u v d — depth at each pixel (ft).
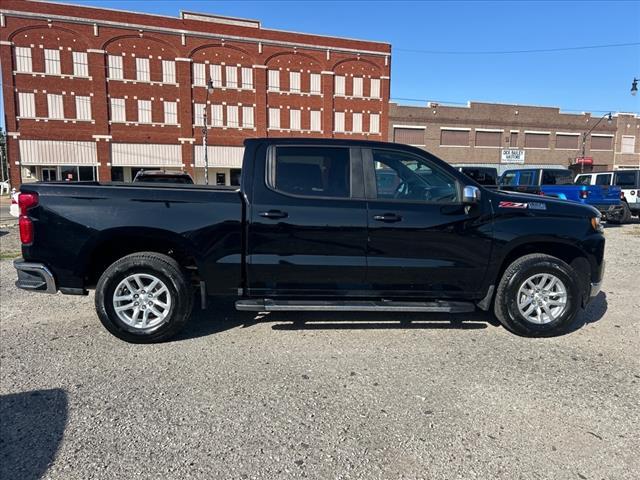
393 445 8.82
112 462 8.22
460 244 14.21
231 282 14.07
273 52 120.47
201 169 119.75
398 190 14.42
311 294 14.26
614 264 26.81
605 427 9.46
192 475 7.89
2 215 67.62
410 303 14.33
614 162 169.07
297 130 124.36
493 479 7.86
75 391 10.89
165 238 13.64
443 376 11.79
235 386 11.19
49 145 106.63
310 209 13.84
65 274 13.64
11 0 101.04
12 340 14.20
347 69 126.82
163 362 12.60
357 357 13.00
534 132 160.04
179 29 112.57
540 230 14.43
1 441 8.82
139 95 111.65
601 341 14.38
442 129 151.53
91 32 106.63
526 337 14.69
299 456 8.46
